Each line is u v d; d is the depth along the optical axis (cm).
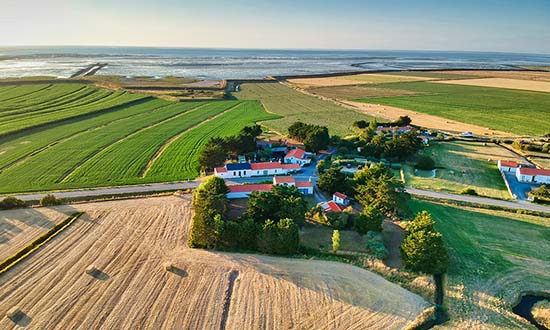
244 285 4553
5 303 4147
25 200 6812
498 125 14225
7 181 7812
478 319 4150
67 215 6191
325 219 6128
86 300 4225
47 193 7188
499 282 4788
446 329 3984
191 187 7619
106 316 3994
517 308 4400
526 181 8438
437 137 12106
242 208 6581
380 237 5600
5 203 6334
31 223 5900
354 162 9488
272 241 5200
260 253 5291
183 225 5997
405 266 5025
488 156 10456
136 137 11531
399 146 9744
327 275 4784
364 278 4741
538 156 10362
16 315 3972
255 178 8219
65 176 8188
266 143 10794
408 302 4328
